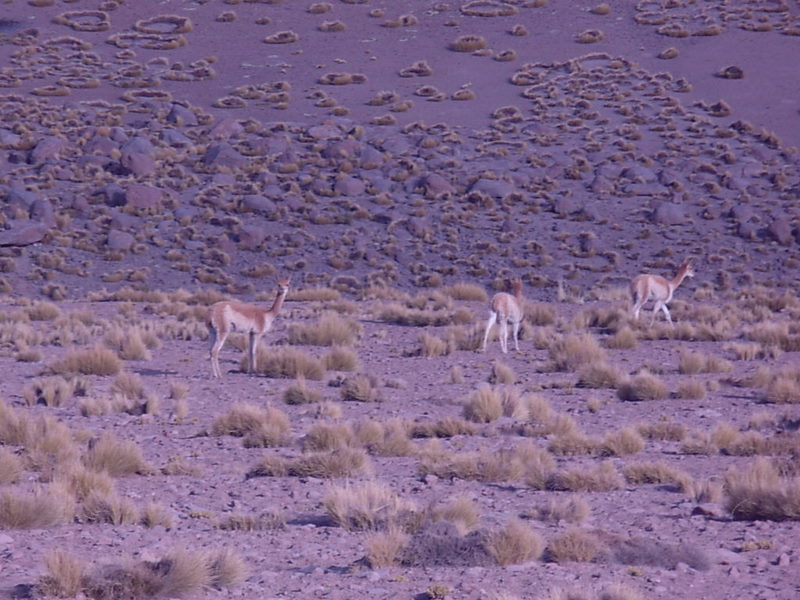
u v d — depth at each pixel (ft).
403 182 397.19
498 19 557.33
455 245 355.97
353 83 491.72
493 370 164.35
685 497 88.02
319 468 96.89
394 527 69.87
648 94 476.95
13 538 72.23
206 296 296.10
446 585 59.72
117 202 374.63
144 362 181.98
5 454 93.56
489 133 439.63
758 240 358.84
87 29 548.72
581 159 411.95
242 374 169.48
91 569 60.18
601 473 93.50
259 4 576.61
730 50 512.22
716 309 262.88
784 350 202.69
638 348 201.57
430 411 136.67
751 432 113.91
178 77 495.41
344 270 342.44
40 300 309.22
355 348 203.21
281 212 373.40
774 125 445.37
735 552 68.80
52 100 467.93
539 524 77.05
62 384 142.82
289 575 63.26
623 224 369.91
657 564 65.10
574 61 506.07
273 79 495.41
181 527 77.61
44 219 358.84
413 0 580.71
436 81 492.95
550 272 338.95
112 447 97.96
